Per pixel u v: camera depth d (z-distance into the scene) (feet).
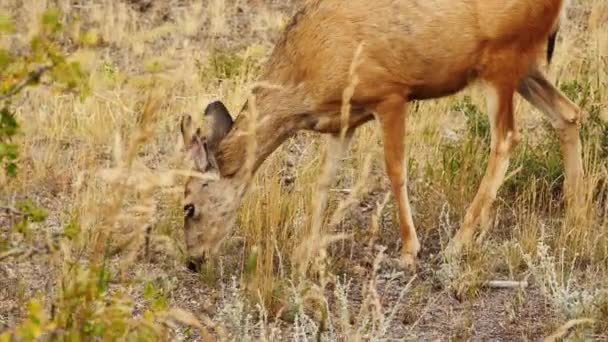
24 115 49.62
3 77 20.12
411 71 38.32
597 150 42.24
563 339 30.73
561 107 41.14
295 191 40.78
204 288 35.94
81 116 50.55
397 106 38.65
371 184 43.68
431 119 48.65
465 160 43.14
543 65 49.11
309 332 31.17
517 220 39.99
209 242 37.47
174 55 59.88
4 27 19.76
